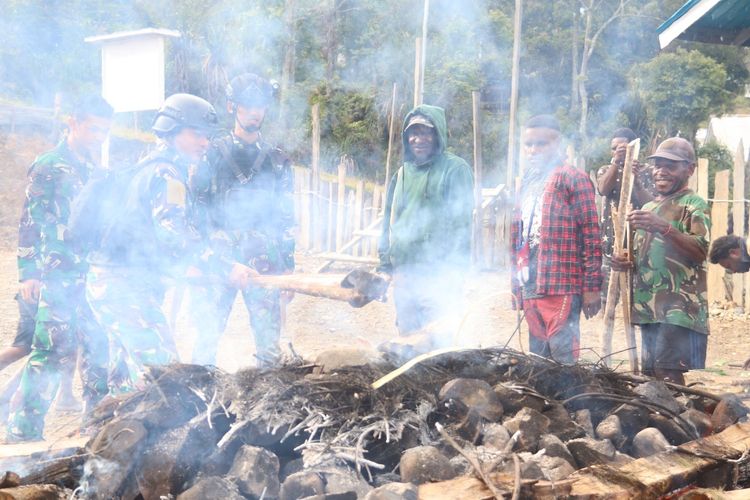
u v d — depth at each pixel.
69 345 4.44
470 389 2.70
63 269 4.39
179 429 2.46
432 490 2.23
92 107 4.52
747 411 3.18
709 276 9.93
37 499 2.23
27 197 4.42
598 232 4.52
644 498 2.38
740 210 9.45
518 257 4.80
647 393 3.13
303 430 2.55
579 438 2.72
